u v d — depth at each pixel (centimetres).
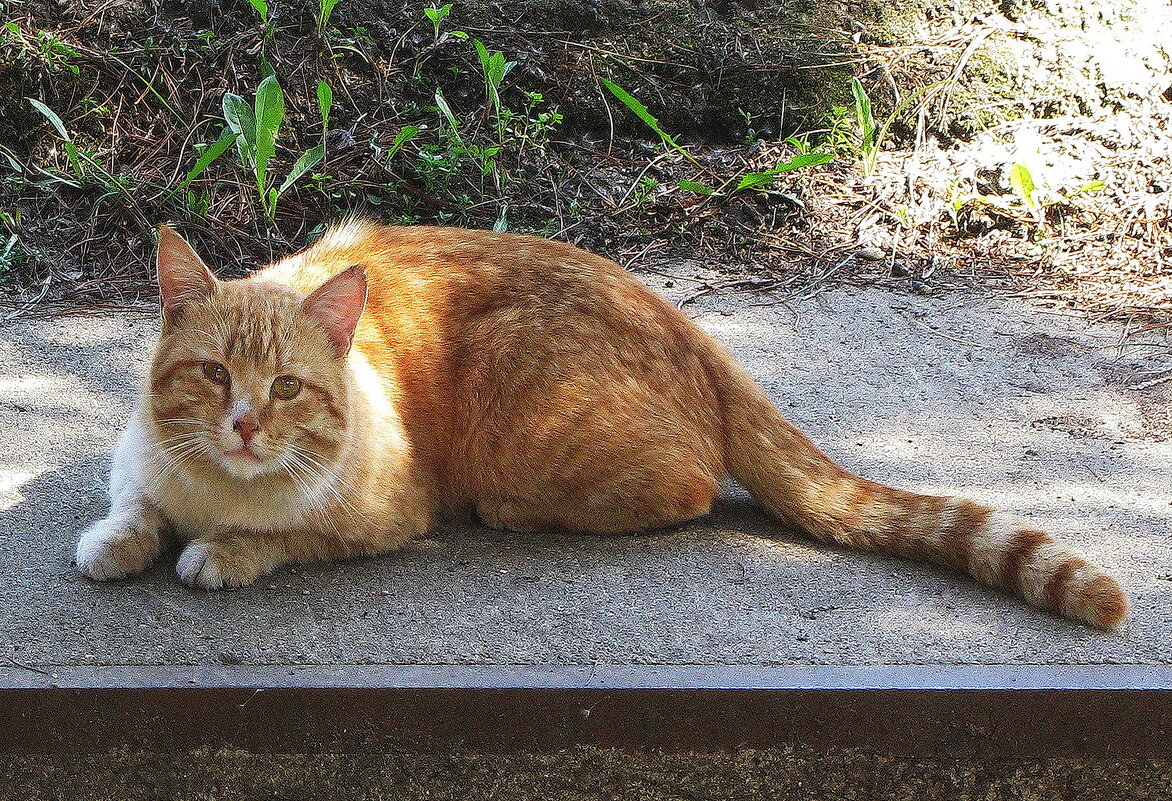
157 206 319
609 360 264
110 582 255
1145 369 296
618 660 249
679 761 248
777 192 328
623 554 262
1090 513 269
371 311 265
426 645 250
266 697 246
